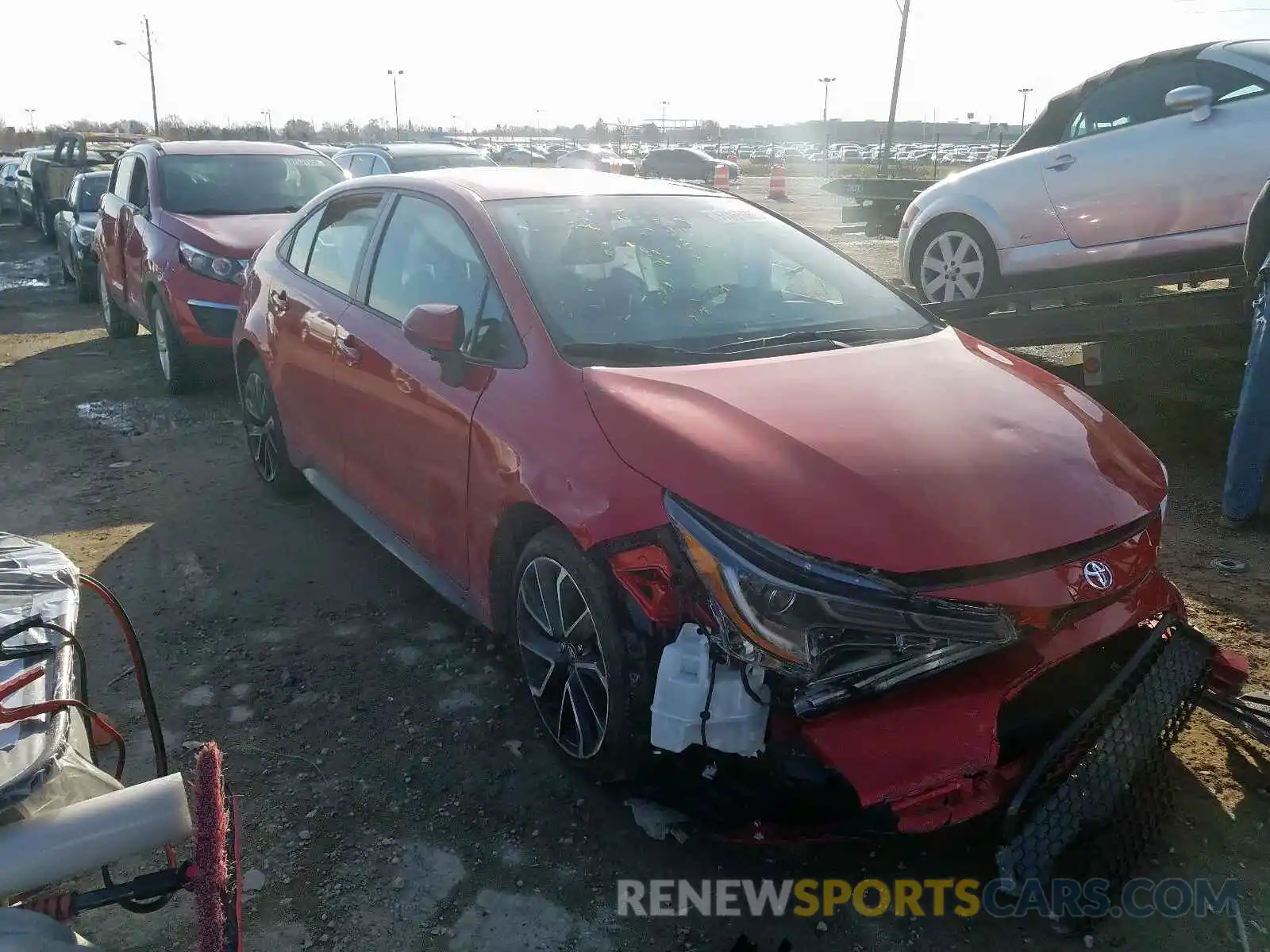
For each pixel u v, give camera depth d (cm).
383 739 324
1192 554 458
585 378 295
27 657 172
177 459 607
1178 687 268
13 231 2000
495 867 269
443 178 404
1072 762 243
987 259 699
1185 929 247
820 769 232
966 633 231
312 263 468
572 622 287
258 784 303
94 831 153
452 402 331
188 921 252
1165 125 603
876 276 405
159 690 354
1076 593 242
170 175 810
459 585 348
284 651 381
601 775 284
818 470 249
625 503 260
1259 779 299
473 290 348
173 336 727
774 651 230
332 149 2039
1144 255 622
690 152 3675
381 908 256
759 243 396
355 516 428
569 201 384
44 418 695
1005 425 281
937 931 248
